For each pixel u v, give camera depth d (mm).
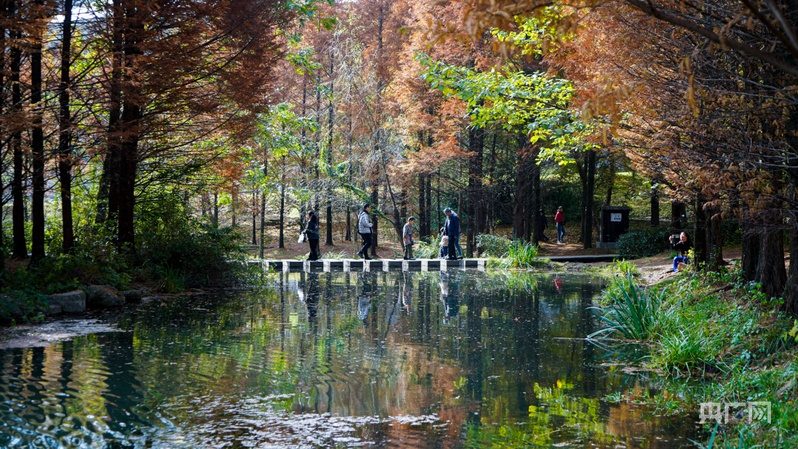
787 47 2859
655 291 13305
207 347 8680
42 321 10586
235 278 17078
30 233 16828
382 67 30703
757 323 8625
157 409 5875
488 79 14344
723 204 7258
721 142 7180
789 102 5906
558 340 9477
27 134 12852
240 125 15664
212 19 13562
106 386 6621
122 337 9312
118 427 5355
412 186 34156
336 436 5238
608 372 7594
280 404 6105
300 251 37719
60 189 13695
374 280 19125
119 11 12180
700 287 12766
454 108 23125
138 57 12242
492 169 29109
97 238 14508
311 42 32000
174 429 5332
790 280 9055
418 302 13688
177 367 7504
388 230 42469
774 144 6836
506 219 40875
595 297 14594
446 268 24172
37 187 12570
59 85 11750
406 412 5926
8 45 9602
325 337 9539
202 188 17672
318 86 30422
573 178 39562
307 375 7230
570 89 13469
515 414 5914
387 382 6992
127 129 13469
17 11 9992
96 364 7578
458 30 3053
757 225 8609
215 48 14523
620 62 7727
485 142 30641
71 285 12109
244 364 7707
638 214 41312
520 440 5215
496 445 5090
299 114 32375
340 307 12828
